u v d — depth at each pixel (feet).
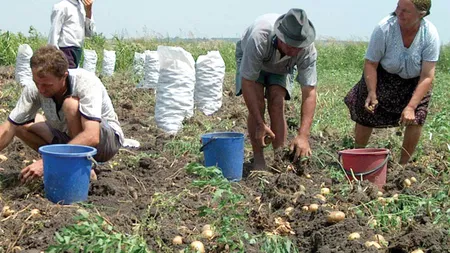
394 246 13.75
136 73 47.03
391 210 16.16
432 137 25.36
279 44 18.44
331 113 34.60
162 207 16.02
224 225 14.02
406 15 19.57
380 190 19.07
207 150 19.49
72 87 16.76
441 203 16.60
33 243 13.85
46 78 15.80
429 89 21.04
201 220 15.66
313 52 18.95
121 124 29.68
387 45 20.51
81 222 14.26
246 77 19.10
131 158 21.04
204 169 16.07
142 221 14.83
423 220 15.17
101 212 15.69
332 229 14.48
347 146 24.41
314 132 28.35
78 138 16.61
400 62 20.49
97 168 18.62
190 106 28.58
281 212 16.38
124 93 38.88
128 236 13.57
